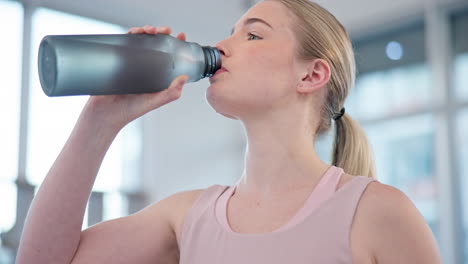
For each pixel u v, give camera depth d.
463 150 4.48
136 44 0.82
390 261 0.86
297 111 0.98
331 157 1.17
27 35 4.13
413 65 4.74
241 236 0.91
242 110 0.95
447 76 4.59
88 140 0.92
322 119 1.06
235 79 0.94
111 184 4.55
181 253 0.98
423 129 4.67
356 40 4.97
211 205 1.00
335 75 1.06
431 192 4.57
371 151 1.18
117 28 4.65
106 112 0.90
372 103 4.87
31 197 4.00
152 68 0.83
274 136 0.96
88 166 0.93
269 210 0.94
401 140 4.73
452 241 4.39
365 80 4.91
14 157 3.98
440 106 4.57
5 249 3.83
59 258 0.95
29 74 4.11
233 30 1.04
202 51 0.90
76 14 4.39
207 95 0.95
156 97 0.87
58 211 0.94
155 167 4.79
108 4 4.49
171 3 4.89
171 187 4.85
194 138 5.04
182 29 4.96
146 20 4.75
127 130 4.73
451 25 4.66
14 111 4.03
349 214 0.88
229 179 5.21
